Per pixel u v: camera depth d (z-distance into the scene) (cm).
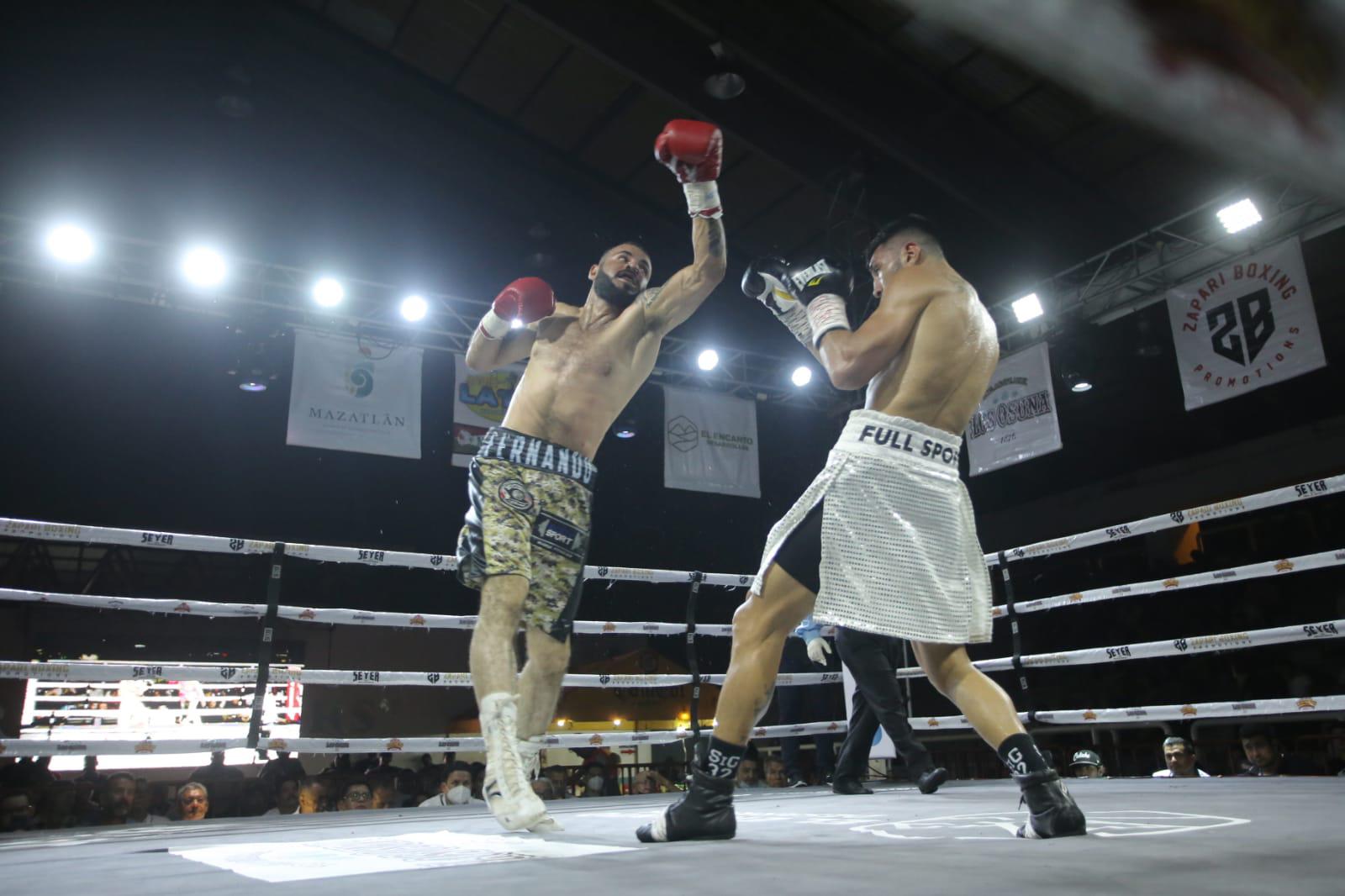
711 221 290
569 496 288
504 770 233
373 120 1194
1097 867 134
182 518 1273
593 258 1305
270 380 995
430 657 1368
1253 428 1306
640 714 1261
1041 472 1530
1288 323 870
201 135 1152
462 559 281
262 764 1153
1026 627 1441
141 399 1194
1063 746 1097
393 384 992
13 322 1057
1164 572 1360
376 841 226
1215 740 923
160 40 1093
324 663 1295
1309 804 244
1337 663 1107
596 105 1131
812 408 1295
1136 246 986
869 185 1107
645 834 206
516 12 1024
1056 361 1108
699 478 1132
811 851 171
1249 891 110
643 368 307
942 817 252
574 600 300
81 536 388
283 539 1333
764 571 214
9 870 182
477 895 125
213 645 1240
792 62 950
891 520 203
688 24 948
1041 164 1042
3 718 979
